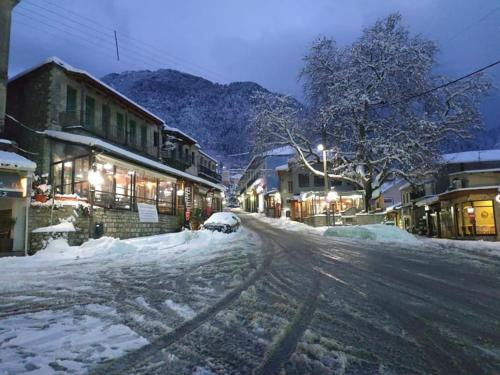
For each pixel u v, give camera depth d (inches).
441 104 1198.3
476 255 504.4
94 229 668.1
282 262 429.4
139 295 270.7
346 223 1256.2
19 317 215.5
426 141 1155.3
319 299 249.6
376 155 1217.4
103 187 804.6
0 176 553.6
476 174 1082.1
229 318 208.5
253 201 2915.8
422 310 222.2
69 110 837.2
